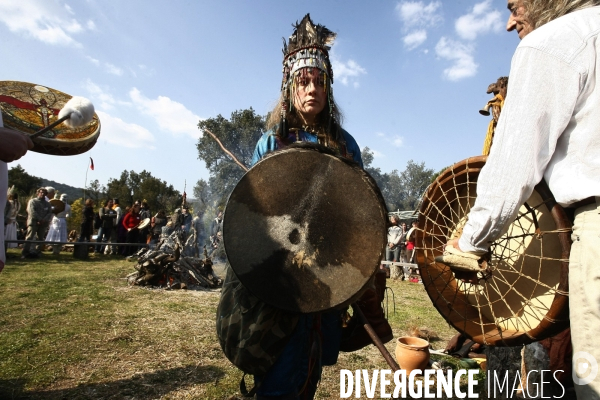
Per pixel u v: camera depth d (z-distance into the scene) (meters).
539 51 1.18
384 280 1.98
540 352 2.18
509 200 1.20
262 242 1.50
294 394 1.59
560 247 1.39
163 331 3.75
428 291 1.75
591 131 1.14
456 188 1.81
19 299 4.81
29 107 2.02
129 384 2.59
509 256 1.61
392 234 10.77
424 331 4.21
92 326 3.79
